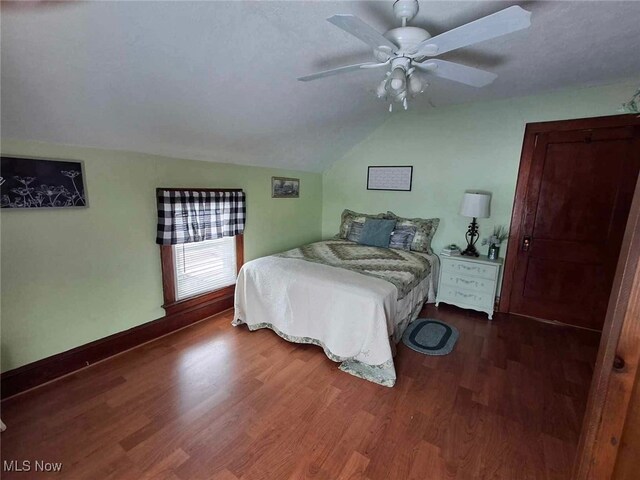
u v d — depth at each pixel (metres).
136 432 1.68
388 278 2.59
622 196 2.70
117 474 1.45
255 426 1.74
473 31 1.24
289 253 3.32
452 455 1.57
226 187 3.13
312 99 2.61
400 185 3.93
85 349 2.22
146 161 2.44
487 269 3.14
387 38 1.46
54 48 1.38
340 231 4.26
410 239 3.62
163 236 2.56
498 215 3.29
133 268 2.46
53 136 1.89
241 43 1.72
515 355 2.51
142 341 2.56
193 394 1.99
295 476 1.46
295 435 1.69
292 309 2.55
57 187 1.98
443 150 3.56
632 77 2.48
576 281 2.98
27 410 1.82
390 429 1.74
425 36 1.42
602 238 2.83
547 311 3.14
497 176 3.26
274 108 2.53
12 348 1.90
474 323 3.08
